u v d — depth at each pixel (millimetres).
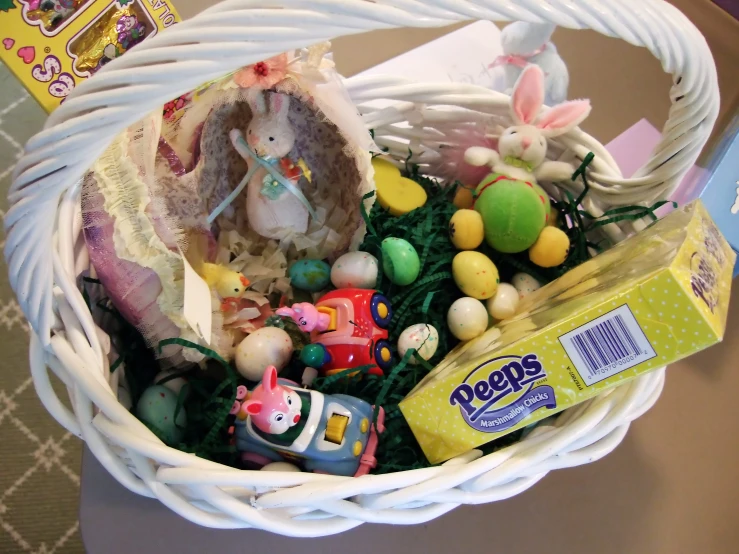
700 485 361
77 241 324
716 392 393
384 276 388
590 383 267
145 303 313
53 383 662
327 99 322
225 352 349
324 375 355
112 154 280
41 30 303
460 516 340
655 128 479
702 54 261
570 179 395
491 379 283
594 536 343
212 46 202
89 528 309
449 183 439
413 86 377
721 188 389
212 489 251
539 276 399
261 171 367
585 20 232
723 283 280
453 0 208
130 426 257
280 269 387
